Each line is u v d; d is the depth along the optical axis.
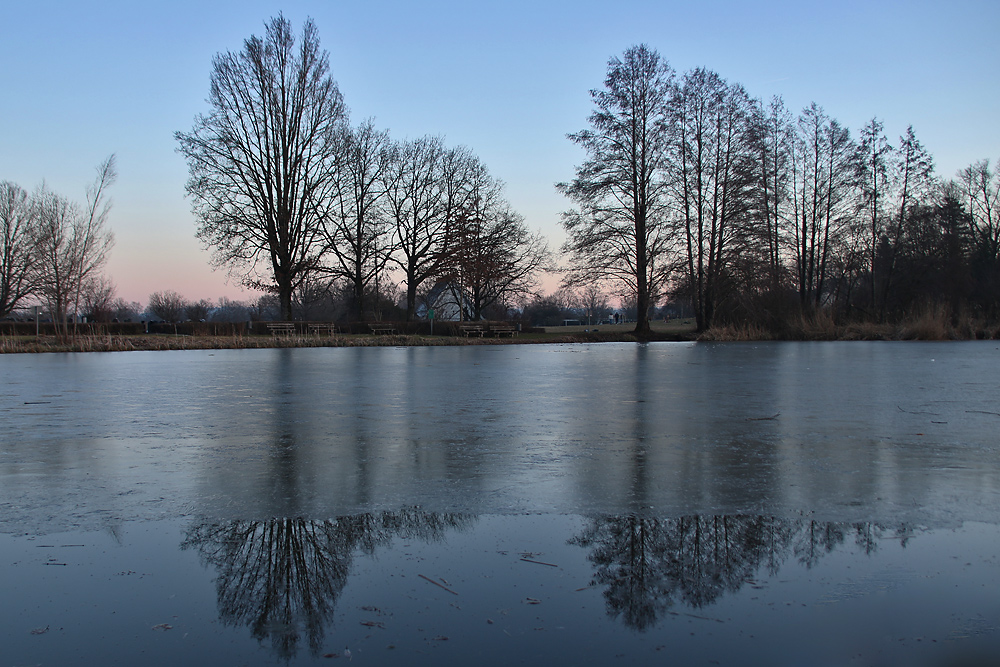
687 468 4.88
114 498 4.16
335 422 7.07
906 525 3.61
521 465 5.00
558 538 3.45
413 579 2.94
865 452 5.41
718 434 6.24
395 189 40.47
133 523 3.70
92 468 4.96
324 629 2.49
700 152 30.75
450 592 2.81
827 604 2.69
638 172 31.58
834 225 35.47
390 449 5.61
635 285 32.59
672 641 2.40
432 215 41.44
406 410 7.95
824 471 4.77
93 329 28.75
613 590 2.83
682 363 15.90
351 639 2.42
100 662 2.27
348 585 2.88
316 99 32.38
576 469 4.86
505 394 9.57
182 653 2.33
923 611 2.62
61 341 24.83
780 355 18.64
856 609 2.64
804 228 36.03
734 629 2.49
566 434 6.28
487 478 4.61
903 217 34.81
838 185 34.78
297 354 21.34
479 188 42.81
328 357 19.56
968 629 2.48
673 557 3.18
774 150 35.06
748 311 31.33
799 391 9.65
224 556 3.22
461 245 38.12
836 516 3.76
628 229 31.73
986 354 18.03
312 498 4.14
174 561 3.16
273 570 3.05
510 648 2.35
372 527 3.62
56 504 4.04
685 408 8.01
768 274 30.72
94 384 11.24
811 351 20.56
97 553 3.26
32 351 22.75
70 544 3.38
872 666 2.22
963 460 5.10
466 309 56.47
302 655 2.32
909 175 34.44
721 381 11.27
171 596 2.79
